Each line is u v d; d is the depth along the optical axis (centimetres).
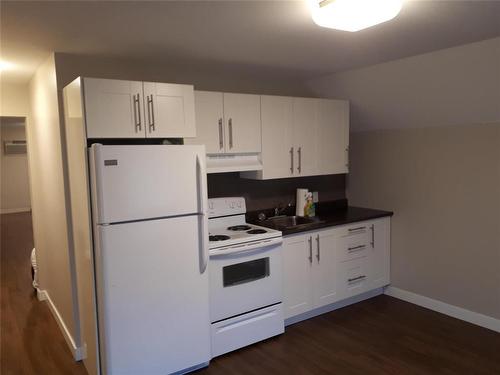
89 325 278
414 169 386
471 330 340
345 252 379
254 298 317
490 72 288
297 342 327
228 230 340
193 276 277
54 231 345
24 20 212
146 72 328
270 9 203
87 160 247
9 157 1010
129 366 258
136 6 195
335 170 401
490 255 337
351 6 185
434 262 378
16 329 367
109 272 246
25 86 394
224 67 343
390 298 414
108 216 242
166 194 261
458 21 232
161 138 282
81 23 220
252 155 349
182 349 277
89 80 245
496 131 324
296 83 420
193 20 219
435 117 355
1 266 571
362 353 308
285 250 339
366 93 379
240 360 303
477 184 340
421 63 315
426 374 279
